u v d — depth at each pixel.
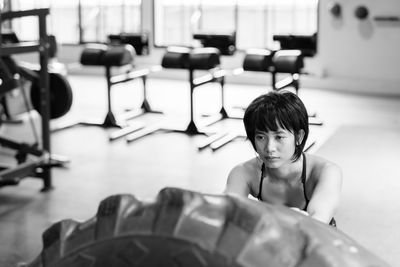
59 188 5.37
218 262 0.55
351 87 10.79
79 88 11.05
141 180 5.62
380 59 10.78
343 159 6.20
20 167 5.14
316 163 2.10
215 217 0.59
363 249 0.65
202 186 5.46
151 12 12.25
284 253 0.57
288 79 8.45
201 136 7.41
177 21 12.88
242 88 11.04
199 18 12.30
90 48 7.95
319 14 11.06
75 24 13.55
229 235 0.57
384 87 10.62
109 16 13.23
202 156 6.47
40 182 5.54
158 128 7.68
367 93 10.63
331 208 1.94
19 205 4.93
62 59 13.03
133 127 7.75
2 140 5.68
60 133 7.59
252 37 13.19
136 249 0.58
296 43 8.49
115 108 9.22
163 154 6.56
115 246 0.60
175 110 9.02
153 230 0.59
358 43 10.88
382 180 5.47
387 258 3.88
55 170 5.94
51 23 13.59
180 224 0.59
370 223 4.47
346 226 4.42
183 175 5.79
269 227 0.58
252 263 0.55
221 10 13.29
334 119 8.31
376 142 6.93
